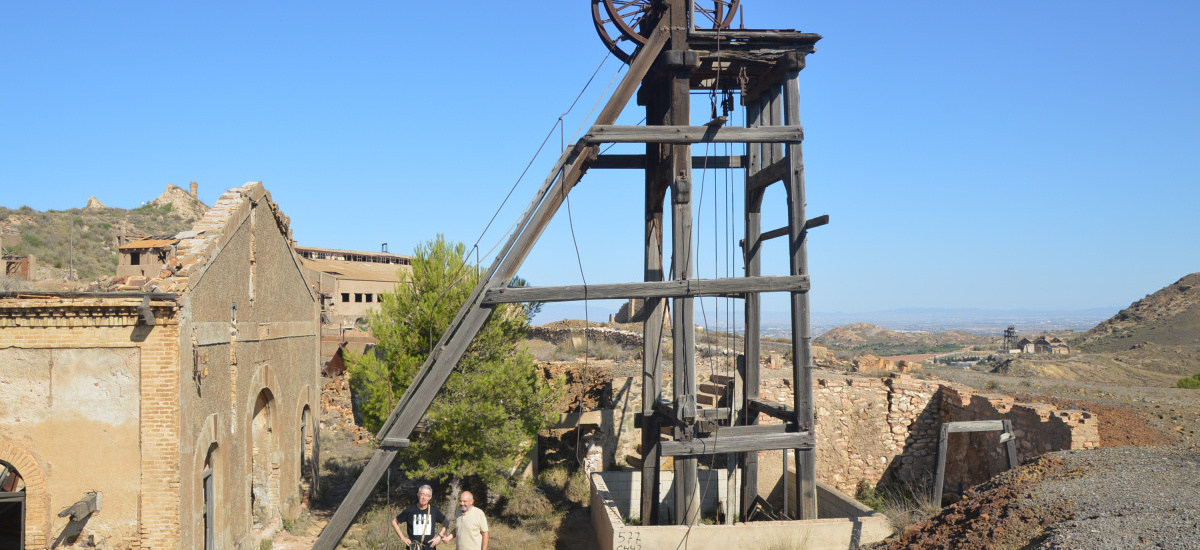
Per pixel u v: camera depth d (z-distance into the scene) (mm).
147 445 10422
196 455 11156
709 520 16328
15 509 13797
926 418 19344
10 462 10242
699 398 20531
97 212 60500
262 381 14531
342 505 11766
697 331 42344
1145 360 56344
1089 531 8367
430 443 16438
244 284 13523
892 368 26250
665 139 12898
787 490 16203
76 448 10383
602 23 13938
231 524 12773
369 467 11883
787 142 13422
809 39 13672
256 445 15445
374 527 15695
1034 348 79562
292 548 14570
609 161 15367
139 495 10422
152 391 10453
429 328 16484
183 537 10617
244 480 13547
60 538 10234
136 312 10375
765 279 13242
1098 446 14336
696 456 13891
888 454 19203
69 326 10359
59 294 10227
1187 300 77250
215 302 12023
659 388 15492
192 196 77000
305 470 18281
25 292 10234
